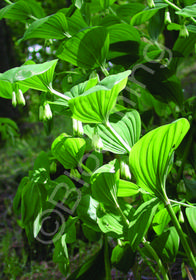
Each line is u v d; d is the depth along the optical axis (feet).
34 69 1.16
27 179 1.71
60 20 1.54
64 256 1.61
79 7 1.68
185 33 1.61
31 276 2.77
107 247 1.75
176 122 1.16
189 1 1.85
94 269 1.79
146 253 1.63
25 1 1.71
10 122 2.62
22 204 1.58
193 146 1.83
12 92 1.36
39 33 1.59
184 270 1.81
